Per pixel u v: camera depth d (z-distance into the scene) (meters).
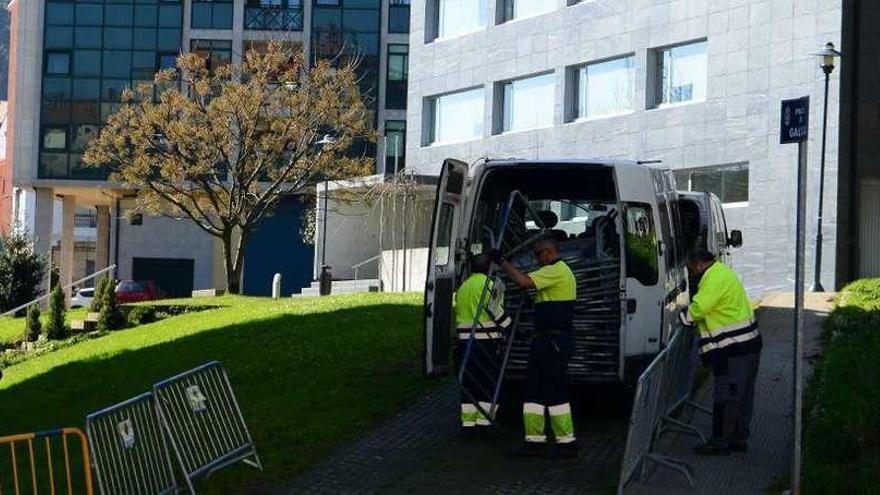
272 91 37.34
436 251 11.54
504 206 12.59
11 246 36.44
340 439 11.52
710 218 18.19
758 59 29.53
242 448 10.43
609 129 33.06
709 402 12.35
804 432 10.55
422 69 39.28
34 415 15.90
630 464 8.81
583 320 11.63
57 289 27.62
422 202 37.69
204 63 38.72
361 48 52.22
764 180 29.28
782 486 9.09
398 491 9.66
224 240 37.22
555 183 12.58
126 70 53.59
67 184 53.34
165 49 53.53
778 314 19.78
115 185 52.53
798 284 8.53
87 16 53.72
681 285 13.45
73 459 11.66
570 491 9.44
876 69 28.59
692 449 10.52
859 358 13.21
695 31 30.97
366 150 52.44
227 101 36.47
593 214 13.38
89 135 53.38
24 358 24.64
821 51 25.84
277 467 10.52
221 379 10.42
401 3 53.38
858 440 9.70
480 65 37.16
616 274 11.75
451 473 10.13
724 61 30.28
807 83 28.53
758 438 10.84
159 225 56.50
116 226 56.19
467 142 37.50
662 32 31.73
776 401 12.36
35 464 11.27
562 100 34.44
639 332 11.52
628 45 32.62
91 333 26.89
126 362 19.28
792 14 28.86
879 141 28.64
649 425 9.48
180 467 9.54
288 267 53.28
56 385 18.39
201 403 10.05
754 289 29.42
